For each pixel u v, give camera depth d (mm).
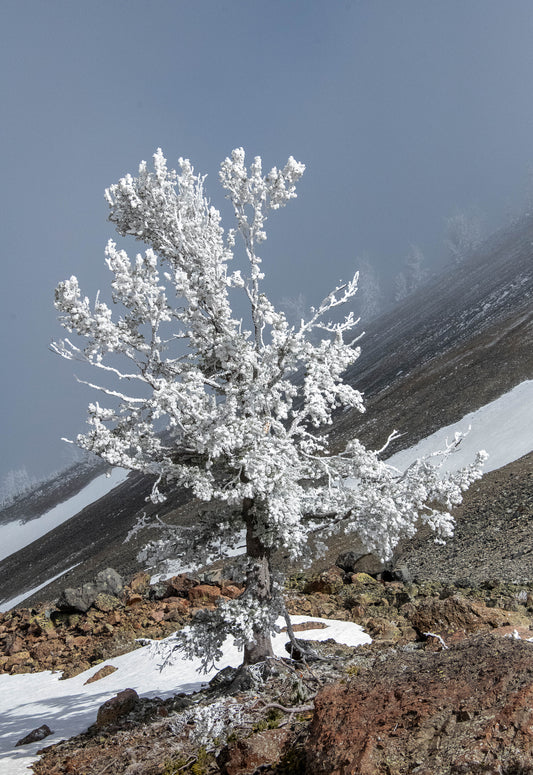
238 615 11266
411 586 21391
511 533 27375
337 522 12047
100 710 12906
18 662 20016
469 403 61656
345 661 11992
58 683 17297
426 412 65375
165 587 24000
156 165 11977
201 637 11641
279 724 9133
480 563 24484
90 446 11102
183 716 11062
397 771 6684
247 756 8406
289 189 11898
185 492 77688
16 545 107812
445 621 12898
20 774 11180
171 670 15844
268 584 12031
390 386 86500
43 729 13141
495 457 46000
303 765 7871
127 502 92438
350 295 11609
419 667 8891
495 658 8328
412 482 11367
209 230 12180
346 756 7039
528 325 75312
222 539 12375
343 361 11016
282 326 11273
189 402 10617
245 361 11266
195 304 11438
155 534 61781
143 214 12109
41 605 28891
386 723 7383
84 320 11031
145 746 10656
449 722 7070
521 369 63219
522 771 6105
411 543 31422
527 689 6988
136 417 11547
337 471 11828
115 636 19500
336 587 22016
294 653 12594
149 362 11625
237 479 11547
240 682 11633
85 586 23297
